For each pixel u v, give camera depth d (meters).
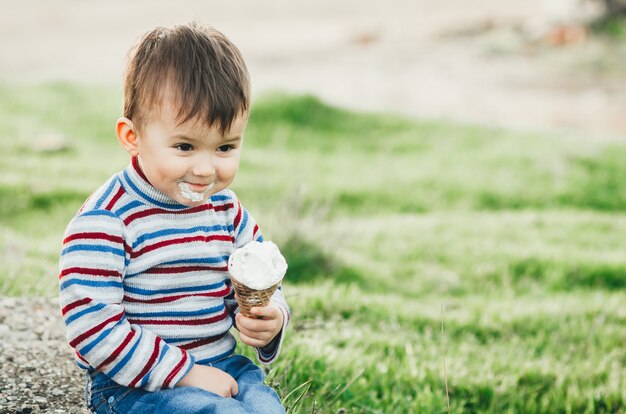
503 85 16.81
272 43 21.28
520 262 7.90
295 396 3.65
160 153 2.30
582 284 7.52
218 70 2.31
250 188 10.03
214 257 2.47
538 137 12.75
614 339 5.73
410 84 16.91
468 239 8.67
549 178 11.07
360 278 7.38
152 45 2.35
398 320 5.83
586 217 9.61
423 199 10.39
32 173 9.87
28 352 3.38
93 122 12.70
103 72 17.56
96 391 2.45
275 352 2.62
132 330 2.30
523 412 4.55
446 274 7.67
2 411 2.85
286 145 12.23
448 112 14.72
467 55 19.52
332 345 4.70
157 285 2.39
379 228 9.05
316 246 7.55
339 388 3.97
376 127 13.14
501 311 6.34
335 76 17.56
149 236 2.38
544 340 5.73
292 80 17.02
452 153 12.10
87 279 2.28
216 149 2.35
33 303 4.02
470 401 4.48
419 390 4.30
